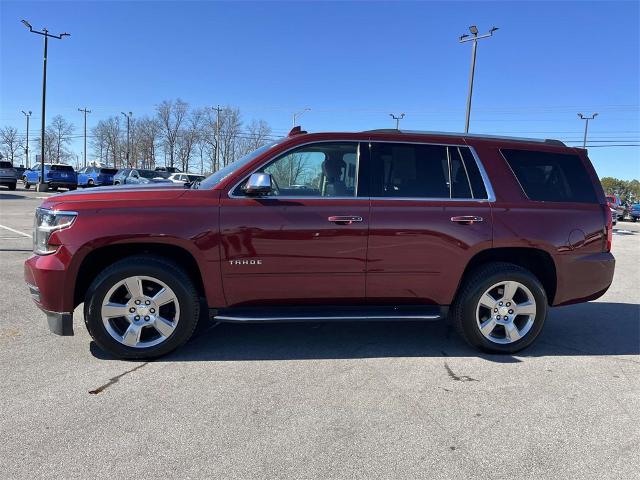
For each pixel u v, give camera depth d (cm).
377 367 423
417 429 320
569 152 479
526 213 448
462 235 435
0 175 3475
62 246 396
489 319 454
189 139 7288
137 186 456
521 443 307
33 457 279
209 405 346
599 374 421
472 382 397
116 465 273
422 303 448
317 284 426
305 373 407
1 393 357
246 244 412
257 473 270
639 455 296
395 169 443
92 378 386
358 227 421
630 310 650
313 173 435
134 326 416
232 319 417
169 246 419
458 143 457
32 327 498
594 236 465
